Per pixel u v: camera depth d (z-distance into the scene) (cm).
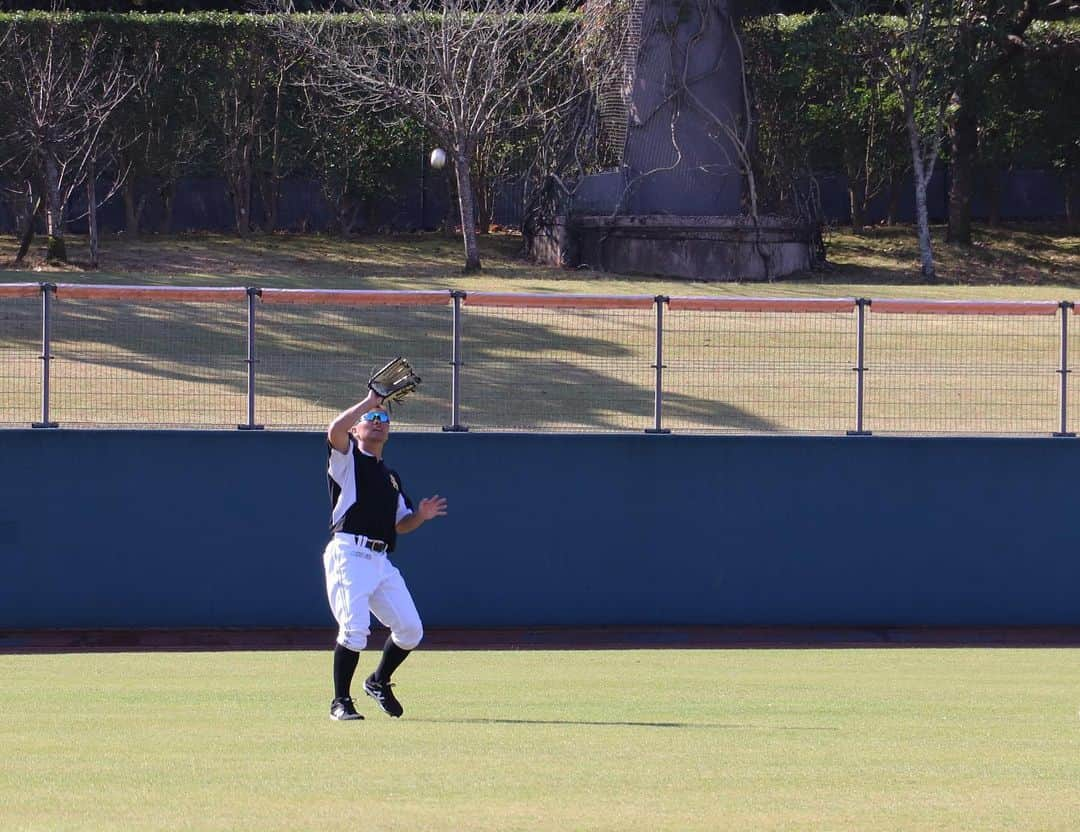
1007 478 5650
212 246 12131
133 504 5344
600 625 5512
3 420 5572
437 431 5472
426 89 11038
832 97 12812
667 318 8125
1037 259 12381
